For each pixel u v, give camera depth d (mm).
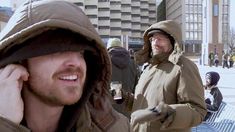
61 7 1022
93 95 1274
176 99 2990
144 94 3195
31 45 999
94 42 1126
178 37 3082
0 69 1031
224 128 4984
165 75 3062
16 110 1008
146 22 121062
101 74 1251
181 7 101250
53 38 1010
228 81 20406
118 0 111750
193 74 2945
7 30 1007
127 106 3588
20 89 1036
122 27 113688
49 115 1101
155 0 125125
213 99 5703
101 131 1244
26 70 1031
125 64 5000
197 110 2838
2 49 994
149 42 3402
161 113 2689
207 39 48625
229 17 86438
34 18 994
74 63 1034
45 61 1022
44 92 1036
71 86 1038
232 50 80312
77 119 1184
